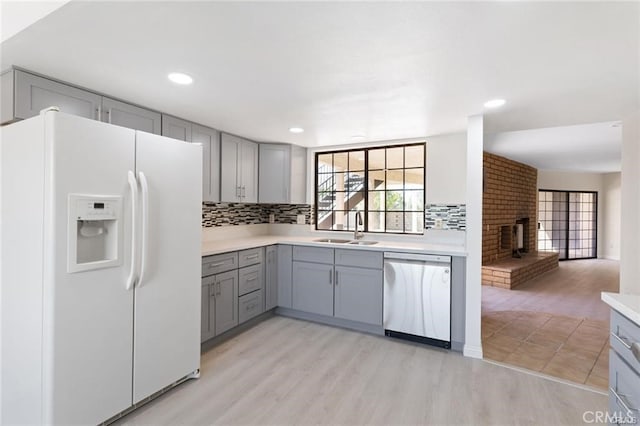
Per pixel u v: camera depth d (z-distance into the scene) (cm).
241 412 197
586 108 259
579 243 864
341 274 336
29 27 148
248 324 342
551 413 199
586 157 605
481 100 239
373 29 147
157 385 204
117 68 192
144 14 137
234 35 154
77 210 161
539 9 130
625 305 125
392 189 397
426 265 295
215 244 331
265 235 442
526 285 549
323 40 158
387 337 316
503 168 614
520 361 268
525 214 712
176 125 291
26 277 161
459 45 160
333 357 271
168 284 211
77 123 162
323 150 425
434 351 285
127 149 185
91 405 169
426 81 206
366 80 205
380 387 226
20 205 164
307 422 189
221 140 342
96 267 169
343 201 425
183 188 221
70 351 160
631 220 283
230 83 213
